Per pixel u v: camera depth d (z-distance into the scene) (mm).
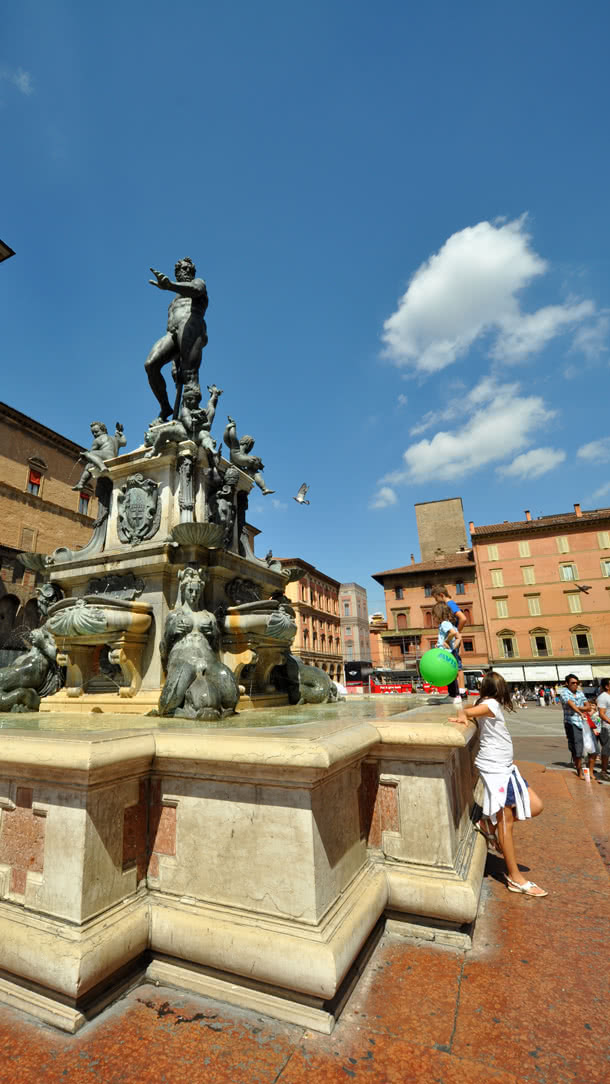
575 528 47781
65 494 32125
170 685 4199
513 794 3508
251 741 2424
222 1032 2082
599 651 45375
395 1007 2221
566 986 2346
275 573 7125
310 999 2145
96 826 2367
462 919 2713
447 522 59750
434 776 2984
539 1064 1857
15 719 4281
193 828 2582
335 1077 1814
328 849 2449
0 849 2566
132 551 5727
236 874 2428
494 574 49531
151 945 2484
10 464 28953
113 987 2320
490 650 48250
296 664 6613
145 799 2713
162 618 5383
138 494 6238
